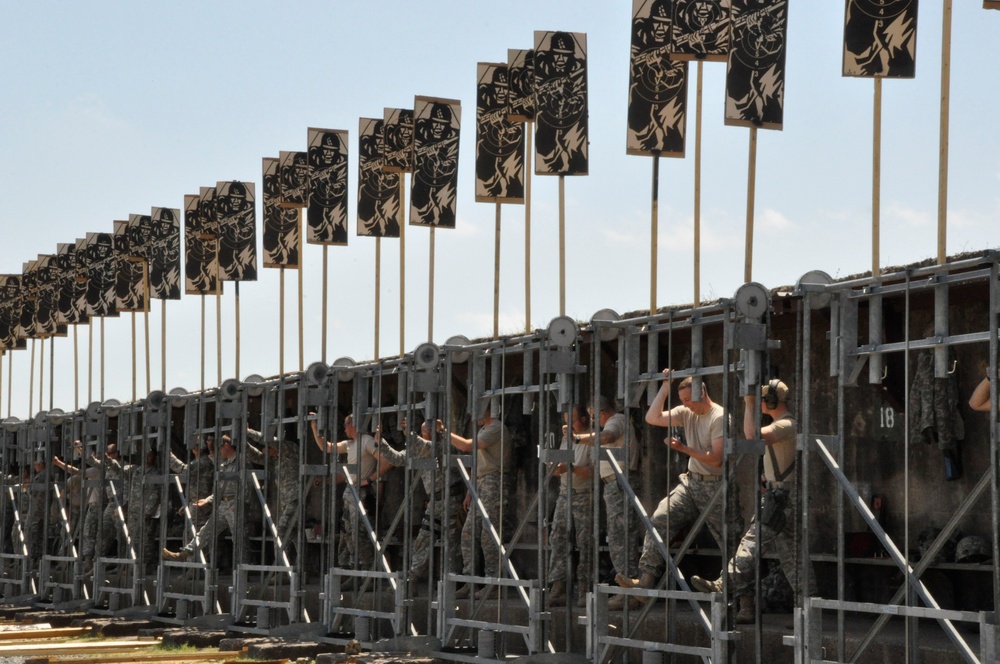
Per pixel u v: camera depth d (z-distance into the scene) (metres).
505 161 35.56
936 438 25.44
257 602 35.56
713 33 28.56
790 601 27.05
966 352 25.16
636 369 25.72
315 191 42.09
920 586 19.50
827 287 21.45
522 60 35.44
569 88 32.44
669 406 24.50
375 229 40.78
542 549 26.72
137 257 50.50
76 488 52.50
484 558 33.56
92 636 37.91
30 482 49.34
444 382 31.30
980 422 24.86
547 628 26.59
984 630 18.20
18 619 42.53
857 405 27.73
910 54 22.31
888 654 21.77
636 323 25.52
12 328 58.72
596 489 25.44
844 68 22.62
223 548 47.34
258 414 45.97
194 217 48.16
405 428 32.19
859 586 27.02
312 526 42.00
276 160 44.84
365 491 37.47
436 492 34.06
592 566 26.12
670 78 29.25
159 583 39.91
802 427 21.59
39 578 47.91
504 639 27.83
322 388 34.47
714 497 23.36
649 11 29.41
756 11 26.38
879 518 26.78
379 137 41.16
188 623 37.56
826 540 28.12
